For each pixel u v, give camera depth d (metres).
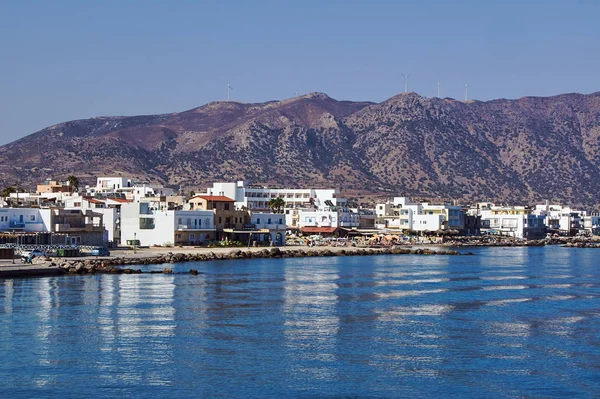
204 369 66.12
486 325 84.94
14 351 70.81
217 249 188.75
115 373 64.88
